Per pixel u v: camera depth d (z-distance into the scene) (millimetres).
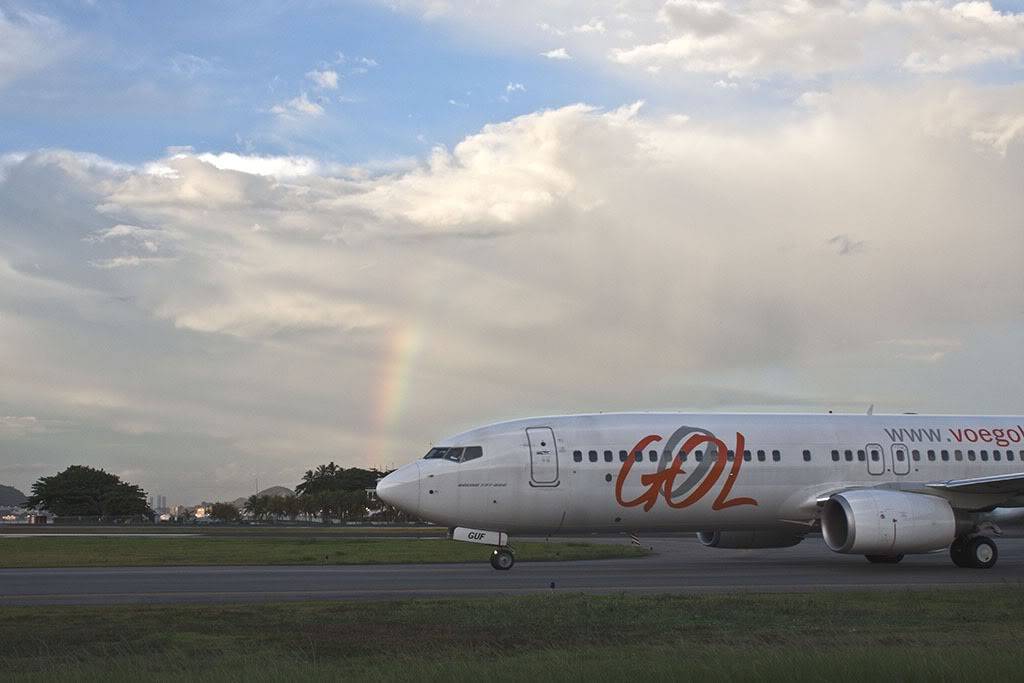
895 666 11477
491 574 28672
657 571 29859
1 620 18359
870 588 23953
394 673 12125
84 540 53188
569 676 11570
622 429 31922
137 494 178500
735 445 32375
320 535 68125
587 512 31094
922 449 34031
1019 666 11469
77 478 180000
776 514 32844
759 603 20406
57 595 22719
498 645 15656
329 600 21359
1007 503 32125
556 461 30875
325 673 12203
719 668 11617
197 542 49688
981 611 19312
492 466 30469
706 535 36375
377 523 141500
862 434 33844
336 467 183500
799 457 32812
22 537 60844
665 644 15297
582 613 18922
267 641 16062
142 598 22016
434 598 21672
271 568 31609
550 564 33781
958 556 32031
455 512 30250
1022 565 33562
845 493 30828
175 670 12914
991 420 35750
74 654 14977
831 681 11297
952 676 11266
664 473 31516
